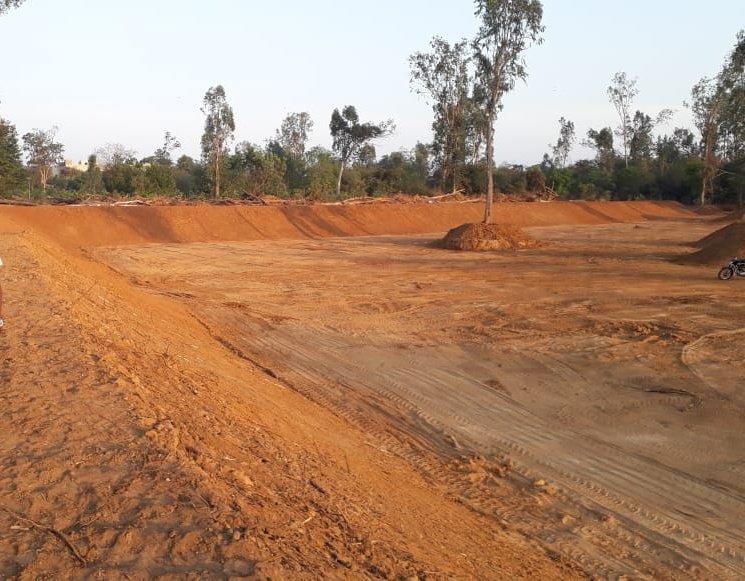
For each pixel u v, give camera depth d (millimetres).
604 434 8695
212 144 52594
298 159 67812
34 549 3436
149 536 3572
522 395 10203
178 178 63188
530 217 54531
